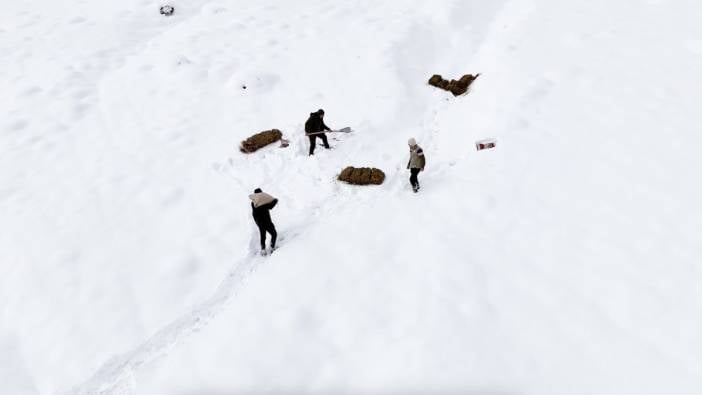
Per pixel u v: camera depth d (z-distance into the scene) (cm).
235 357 619
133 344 676
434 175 954
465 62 1340
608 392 545
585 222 778
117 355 660
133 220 879
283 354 618
